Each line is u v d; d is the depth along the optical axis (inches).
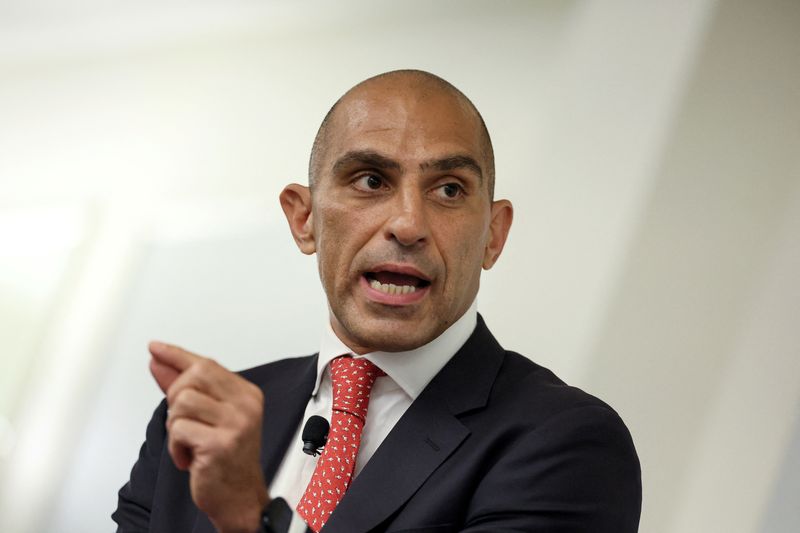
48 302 610.2
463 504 171.0
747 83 438.6
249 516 144.1
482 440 176.6
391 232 178.9
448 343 188.1
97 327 593.6
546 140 477.4
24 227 634.2
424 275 179.9
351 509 169.2
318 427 181.3
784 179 421.4
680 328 414.6
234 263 562.9
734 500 378.3
